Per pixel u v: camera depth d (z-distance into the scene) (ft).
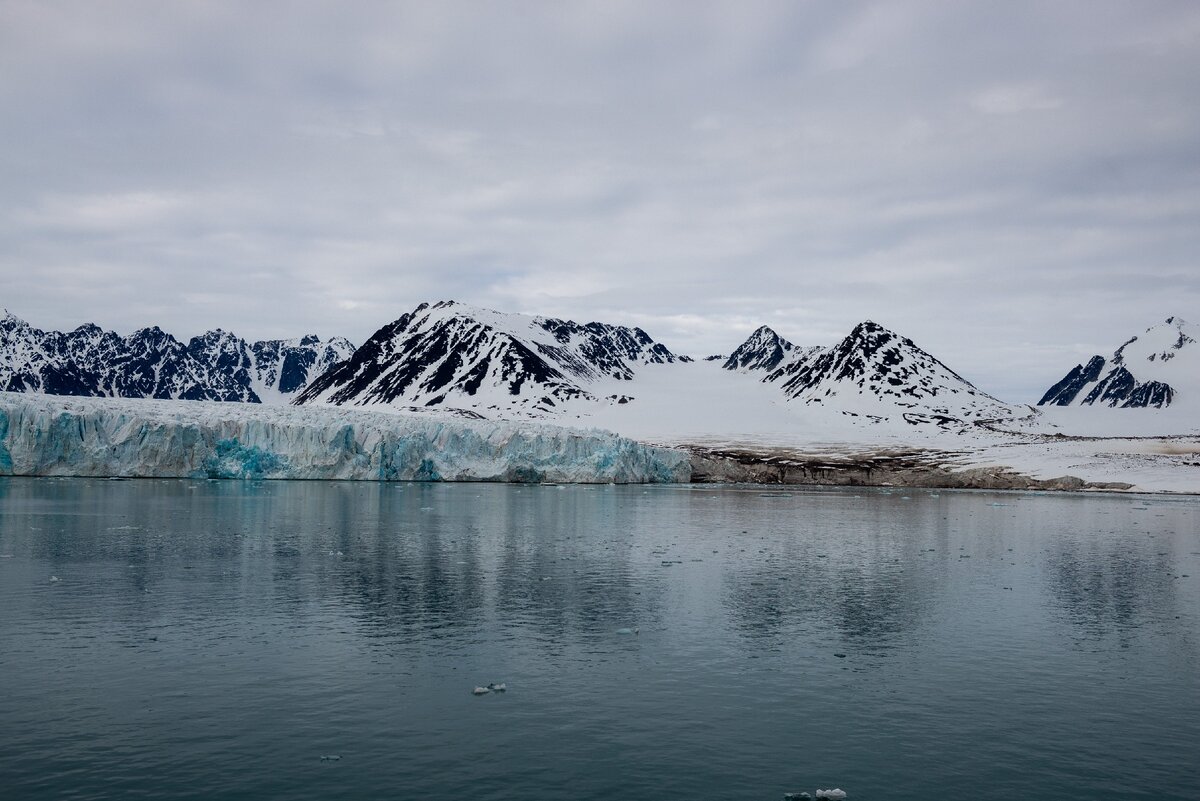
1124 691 91.15
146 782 67.05
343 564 158.92
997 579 153.58
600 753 73.77
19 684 88.63
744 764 72.08
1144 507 328.49
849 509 306.76
